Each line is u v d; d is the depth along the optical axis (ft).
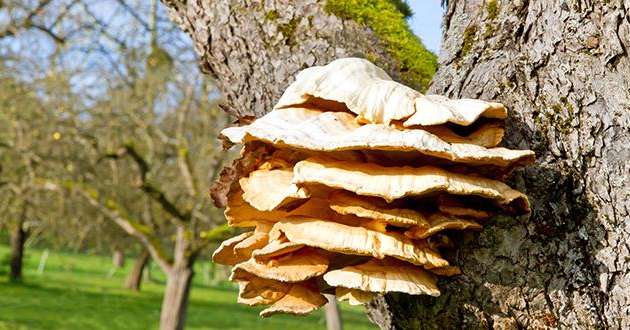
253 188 3.63
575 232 3.44
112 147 24.41
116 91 24.18
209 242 23.43
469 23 3.87
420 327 3.68
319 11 4.33
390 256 3.51
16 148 23.16
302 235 3.47
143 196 28.19
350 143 3.24
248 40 4.39
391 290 3.35
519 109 3.58
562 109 3.51
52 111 23.16
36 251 77.51
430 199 3.51
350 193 3.50
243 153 3.70
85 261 75.92
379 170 3.41
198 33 4.60
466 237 3.52
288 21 4.33
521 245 3.46
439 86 3.90
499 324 3.49
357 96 3.48
